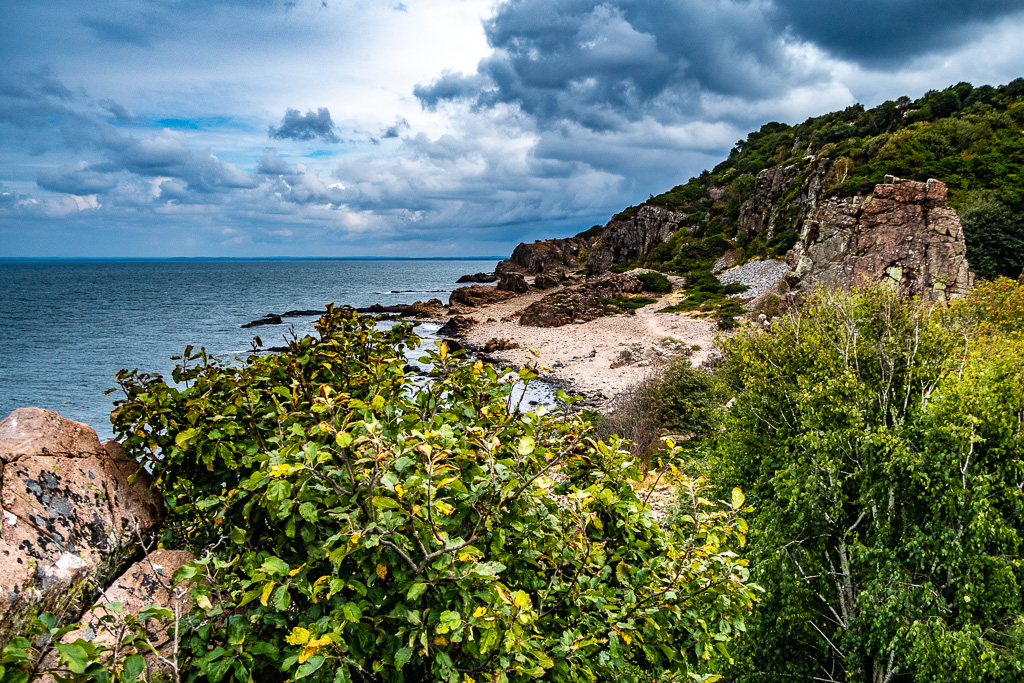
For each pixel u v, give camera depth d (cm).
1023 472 811
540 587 334
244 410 354
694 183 12431
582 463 388
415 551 276
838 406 1019
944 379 971
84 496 312
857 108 9906
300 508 253
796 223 7562
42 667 242
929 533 884
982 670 735
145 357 5631
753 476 1198
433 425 339
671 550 380
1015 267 4200
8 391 4294
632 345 4741
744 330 1354
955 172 5378
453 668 264
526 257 13638
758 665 981
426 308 8450
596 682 362
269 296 13375
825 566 998
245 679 236
